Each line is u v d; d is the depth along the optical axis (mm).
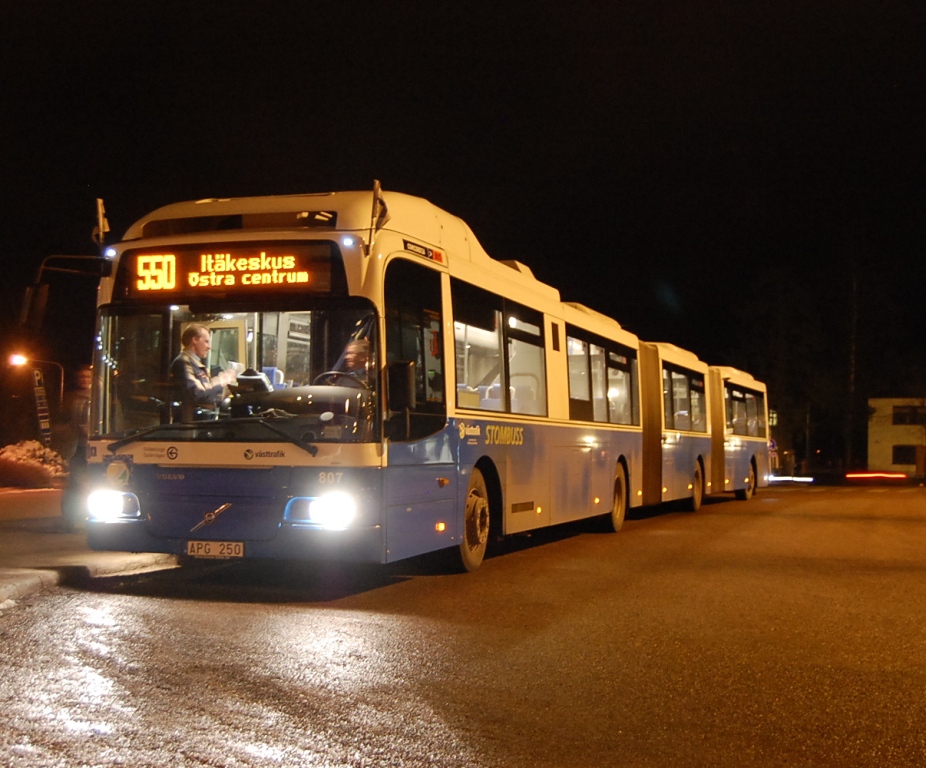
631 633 8672
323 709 6105
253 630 8289
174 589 10375
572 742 5664
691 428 24344
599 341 17328
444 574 11961
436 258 10883
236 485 9461
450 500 11039
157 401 9789
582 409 16078
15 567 10867
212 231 9867
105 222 10250
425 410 10430
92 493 9875
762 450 33750
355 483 9281
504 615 9352
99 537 9828
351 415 9367
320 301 9531
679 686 6953
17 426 32312
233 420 9500
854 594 11055
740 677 7242
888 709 6492
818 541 16891
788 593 11039
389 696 6461
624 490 18812
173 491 9617
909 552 15344
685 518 22438
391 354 9688
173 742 5387
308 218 9734
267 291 9617
